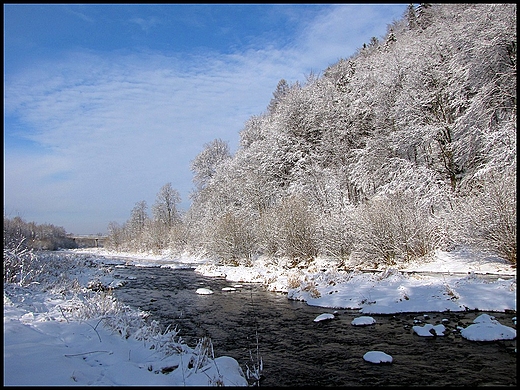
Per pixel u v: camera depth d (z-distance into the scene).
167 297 17.34
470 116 22.38
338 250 23.91
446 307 11.53
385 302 12.71
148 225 71.69
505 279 13.45
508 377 6.66
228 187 39.72
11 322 7.88
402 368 7.41
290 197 28.17
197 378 6.14
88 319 9.05
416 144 26.14
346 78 46.12
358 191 32.41
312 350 8.85
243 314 13.20
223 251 30.52
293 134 38.38
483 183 18.44
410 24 46.88
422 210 21.89
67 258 30.48
